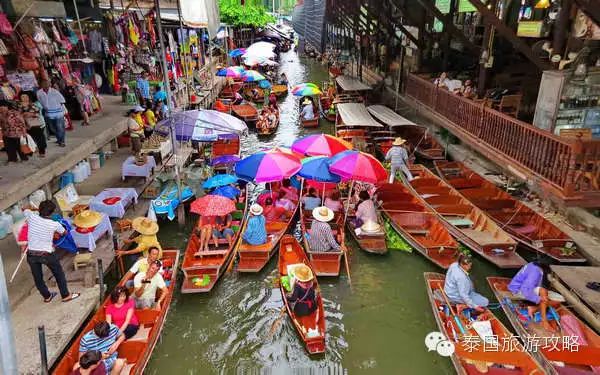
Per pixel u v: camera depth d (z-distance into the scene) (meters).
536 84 14.50
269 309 8.73
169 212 10.89
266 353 7.67
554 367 6.48
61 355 6.70
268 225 11.08
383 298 8.99
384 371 7.25
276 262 10.03
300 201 12.15
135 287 7.77
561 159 8.56
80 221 8.56
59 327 6.95
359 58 31.69
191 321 8.40
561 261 8.95
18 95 11.68
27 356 6.37
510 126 10.61
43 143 10.85
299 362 7.45
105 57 18.00
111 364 6.38
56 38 13.66
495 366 6.77
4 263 8.34
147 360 6.98
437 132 17.58
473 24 17.39
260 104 26.52
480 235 10.02
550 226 9.93
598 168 8.27
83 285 7.95
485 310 7.64
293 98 28.83
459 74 17.23
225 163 14.34
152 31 20.81
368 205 10.72
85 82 16.72
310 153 12.53
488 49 13.28
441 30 20.14
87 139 12.51
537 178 9.27
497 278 8.63
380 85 25.53
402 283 9.41
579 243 9.38
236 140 16.91
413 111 20.59
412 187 12.65
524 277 7.98
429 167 15.33
